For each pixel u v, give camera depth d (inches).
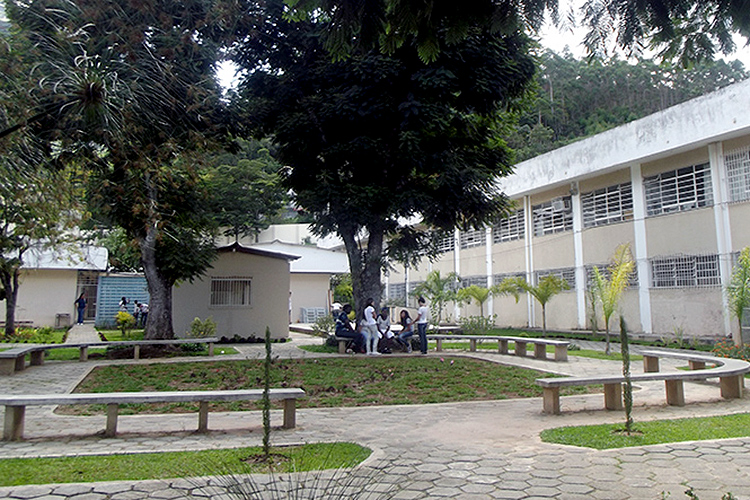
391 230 621.9
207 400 241.3
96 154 427.2
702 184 665.6
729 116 605.9
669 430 232.5
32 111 330.0
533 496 158.2
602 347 639.8
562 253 888.9
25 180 328.2
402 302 1311.5
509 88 548.7
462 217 605.6
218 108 510.9
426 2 140.6
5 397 227.6
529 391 348.8
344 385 366.0
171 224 580.1
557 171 869.2
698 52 159.6
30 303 968.3
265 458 194.4
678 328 682.2
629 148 738.8
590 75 1888.5
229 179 1422.2
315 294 1347.2
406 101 510.6
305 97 565.0
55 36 339.3
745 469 179.5
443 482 171.6
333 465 188.9
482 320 870.4
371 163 568.4
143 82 403.5
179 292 728.3
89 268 970.1
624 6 148.9
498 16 146.6
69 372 426.6
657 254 716.0
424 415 280.8
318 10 156.2
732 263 621.9
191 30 468.8
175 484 166.6
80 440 227.1
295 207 618.2
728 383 317.1
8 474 175.9
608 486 165.2
